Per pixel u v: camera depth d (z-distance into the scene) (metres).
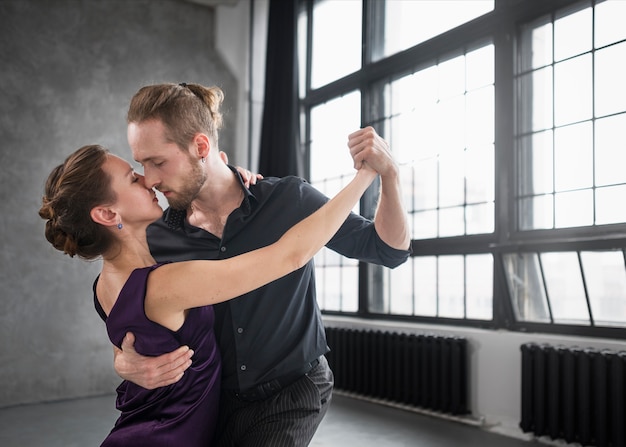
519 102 4.75
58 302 6.35
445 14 5.48
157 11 7.22
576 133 4.34
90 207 1.29
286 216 1.63
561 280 4.38
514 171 4.72
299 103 6.96
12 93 6.25
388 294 6.02
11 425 5.13
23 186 6.25
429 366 5.05
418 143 5.68
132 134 1.35
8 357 6.06
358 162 1.48
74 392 6.38
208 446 1.42
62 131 6.50
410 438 4.40
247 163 7.74
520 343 4.47
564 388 4.04
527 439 4.30
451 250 5.23
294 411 1.50
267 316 1.53
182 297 1.24
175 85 1.41
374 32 6.26
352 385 5.82
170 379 1.29
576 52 4.36
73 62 6.61
